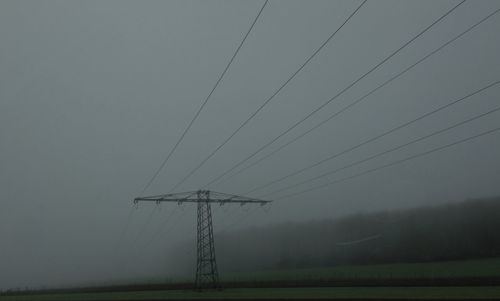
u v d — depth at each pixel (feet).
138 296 162.50
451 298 105.91
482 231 255.91
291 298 123.13
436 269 209.87
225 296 142.00
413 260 274.98
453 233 266.98
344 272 239.91
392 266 247.70
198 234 181.98
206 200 183.01
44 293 213.46
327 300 116.16
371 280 177.78
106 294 180.34
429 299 106.32
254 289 171.01
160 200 178.19
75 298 167.73
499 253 246.27
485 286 138.00
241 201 185.57
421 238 279.28
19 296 196.24
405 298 111.04
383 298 112.68
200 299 132.57
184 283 214.28
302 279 206.49
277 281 200.85
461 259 254.06
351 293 133.08
